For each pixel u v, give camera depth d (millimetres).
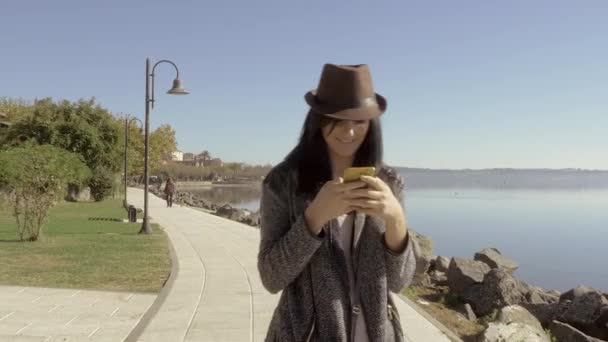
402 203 2283
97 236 15922
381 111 2172
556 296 12227
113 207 32406
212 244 14969
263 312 7438
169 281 9336
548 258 22891
